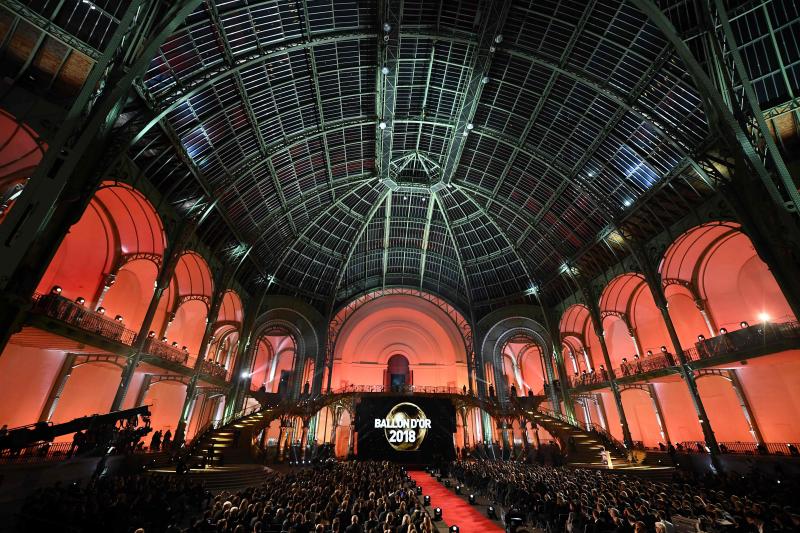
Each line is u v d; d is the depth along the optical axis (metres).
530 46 22.52
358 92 26.39
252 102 23.33
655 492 14.32
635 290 33.03
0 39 13.88
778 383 24.06
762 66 16.88
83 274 22.56
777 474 19.03
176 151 21.30
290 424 33.81
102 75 14.22
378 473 21.11
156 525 10.95
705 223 22.64
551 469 23.34
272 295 39.66
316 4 20.31
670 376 27.56
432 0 21.06
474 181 35.06
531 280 40.31
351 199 37.50
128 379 20.31
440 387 44.84
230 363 42.03
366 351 47.16
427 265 46.25
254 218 31.22
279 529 8.72
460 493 19.91
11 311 12.42
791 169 17.34
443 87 26.69
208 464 24.03
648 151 23.89
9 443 13.66
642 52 20.14
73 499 10.73
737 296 26.55
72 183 14.02
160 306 29.48
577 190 28.78
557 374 38.91
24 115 14.22
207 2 17.83
